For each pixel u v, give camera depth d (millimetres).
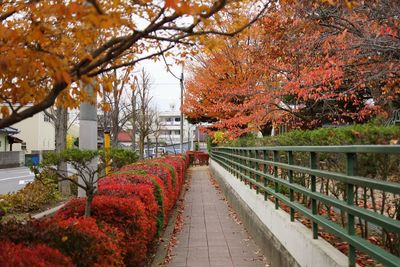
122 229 4887
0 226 3625
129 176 7977
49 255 2836
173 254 7391
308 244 4508
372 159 4262
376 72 7516
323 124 13281
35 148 52156
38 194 11094
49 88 3297
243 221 10039
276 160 6750
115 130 19875
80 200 5578
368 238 4605
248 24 3201
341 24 7496
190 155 39188
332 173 4102
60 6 2410
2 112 2947
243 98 16750
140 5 2926
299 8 7789
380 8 7023
